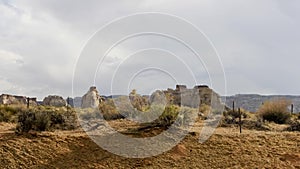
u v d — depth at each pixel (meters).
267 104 27.62
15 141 16.09
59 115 20.50
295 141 17.03
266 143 16.67
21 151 15.40
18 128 17.88
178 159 15.18
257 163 14.62
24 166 14.59
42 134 17.03
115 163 14.89
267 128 21.91
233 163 14.69
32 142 16.12
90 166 14.63
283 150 15.90
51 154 15.37
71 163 14.84
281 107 27.30
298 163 14.72
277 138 17.41
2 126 20.70
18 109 25.12
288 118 27.00
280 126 23.55
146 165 14.76
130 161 15.05
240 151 15.69
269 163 14.62
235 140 16.88
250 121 23.61
